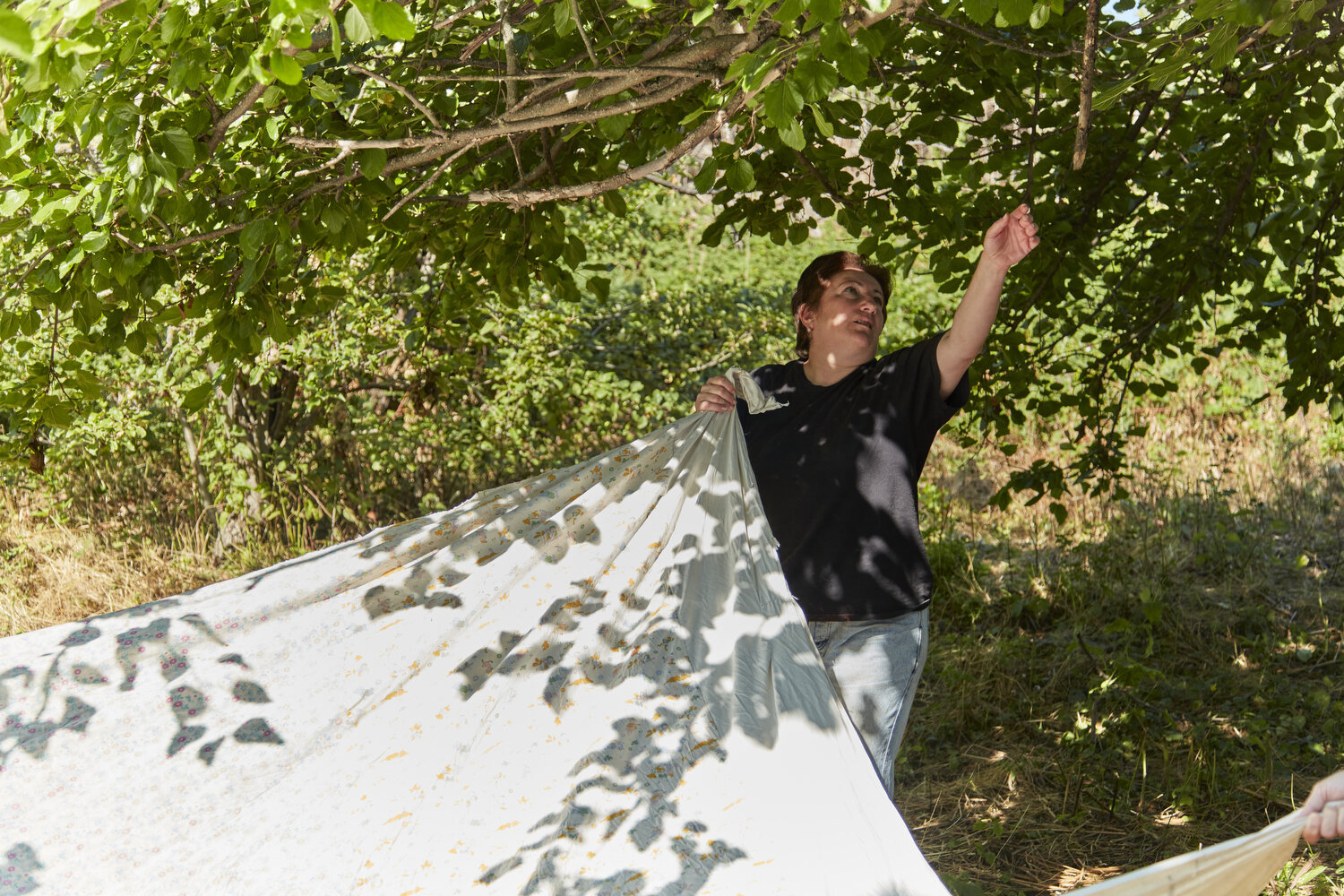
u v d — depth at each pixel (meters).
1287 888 3.17
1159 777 4.13
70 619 6.58
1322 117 4.09
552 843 2.12
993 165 4.09
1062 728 4.68
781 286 10.52
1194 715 4.66
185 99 2.49
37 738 2.39
